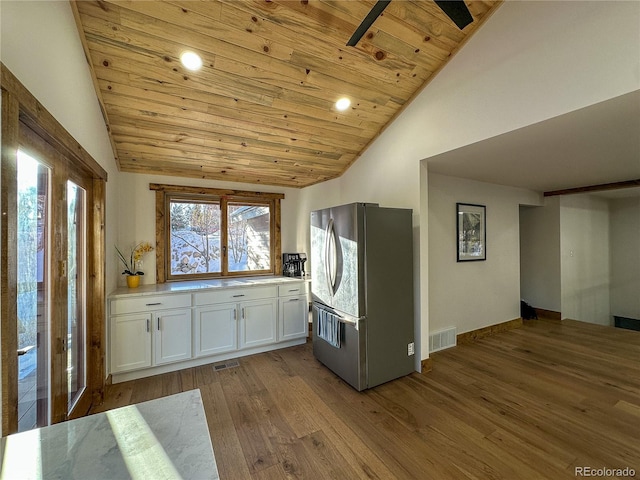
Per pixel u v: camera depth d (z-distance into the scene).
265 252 4.20
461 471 1.67
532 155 2.81
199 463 0.72
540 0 1.99
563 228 4.97
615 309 5.89
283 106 2.73
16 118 1.04
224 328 3.18
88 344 2.27
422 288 2.95
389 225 2.76
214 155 3.23
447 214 3.75
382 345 2.69
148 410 0.94
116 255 3.06
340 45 2.28
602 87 1.71
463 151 2.67
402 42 2.38
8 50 1.05
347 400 2.43
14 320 1.05
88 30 1.85
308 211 4.37
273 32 2.08
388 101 2.99
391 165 3.28
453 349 3.61
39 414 1.50
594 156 2.85
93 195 2.34
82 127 1.89
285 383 2.71
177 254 3.59
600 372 2.93
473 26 2.38
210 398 2.46
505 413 2.23
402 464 1.72
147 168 3.29
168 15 1.86
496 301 4.29
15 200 1.05
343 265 2.75
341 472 1.67
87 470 0.69
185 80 2.28
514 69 2.14
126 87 2.25
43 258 1.53
